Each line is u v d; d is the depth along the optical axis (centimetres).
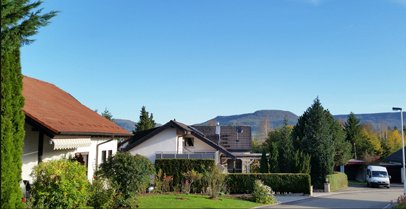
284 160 4034
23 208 1366
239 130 6762
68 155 2122
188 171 3081
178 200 2208
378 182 4862
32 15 1416
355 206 2619
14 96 1355
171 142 3891
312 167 4253
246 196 2775
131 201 1880
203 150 4119
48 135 1698
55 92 2653
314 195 3562
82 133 1945
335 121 5459
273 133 7800
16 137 1352
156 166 3209
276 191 3525
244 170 5341
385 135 11462
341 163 5366
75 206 1633
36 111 1762
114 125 2777
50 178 1573
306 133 4353
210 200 2375
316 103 4428
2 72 1309
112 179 1933
